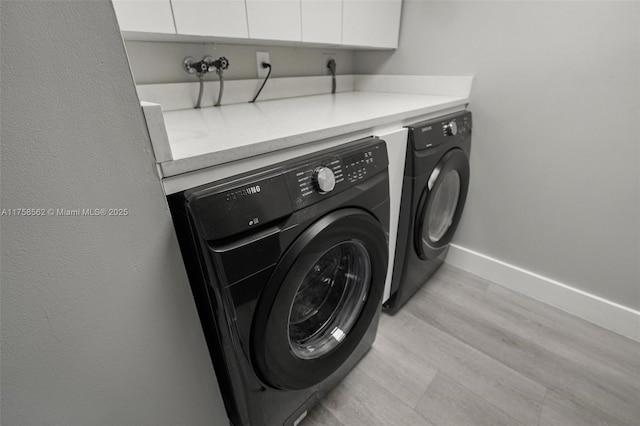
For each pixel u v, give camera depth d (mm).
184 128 854
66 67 418
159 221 580
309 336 997
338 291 1092
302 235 719
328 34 1390
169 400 722
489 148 1538
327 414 1074
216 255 593
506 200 1561
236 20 1104
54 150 435
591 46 1148
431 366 1233
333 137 872
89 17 421
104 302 548
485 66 1441
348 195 819
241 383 760
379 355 1287
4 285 439
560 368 1212
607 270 1345
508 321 1449
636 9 1035
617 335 1358
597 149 1233
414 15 1634
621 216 1249
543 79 1291
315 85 1770
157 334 646
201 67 1241
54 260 475
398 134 1076
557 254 1471
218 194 586
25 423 521
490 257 1718
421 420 1047
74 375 549
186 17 990
